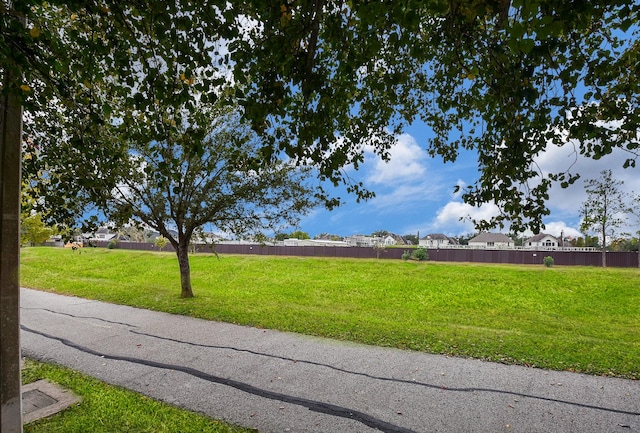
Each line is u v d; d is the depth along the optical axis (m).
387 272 21.25
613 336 8.52
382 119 5.63
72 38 3.33
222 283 18.34
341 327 8.30
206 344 7.14
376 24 2.77
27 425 3.98
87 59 3.22
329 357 6.41
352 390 5.05
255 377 5.49
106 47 3.18
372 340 7.36
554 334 8.66
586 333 8.84
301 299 14.39
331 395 4.89
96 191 4.91
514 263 28.95
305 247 34.34
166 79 3.63
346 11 2.98
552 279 18.02
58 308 10.64
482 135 5.02
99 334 7.87
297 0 2.77
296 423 4.14
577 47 3.32
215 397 4.80
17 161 3.23
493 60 3.40
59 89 3.36
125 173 8.61
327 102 3.49
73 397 4.71
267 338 7.57
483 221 4.61
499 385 5.24
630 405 4.64
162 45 3.46
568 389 5.11
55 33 4.11
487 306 13.83
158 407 4.45
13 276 3.21
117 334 7.87
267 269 22.70
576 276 18.44
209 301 11.52
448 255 31.11
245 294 15.24
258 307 10.70
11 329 3.19
